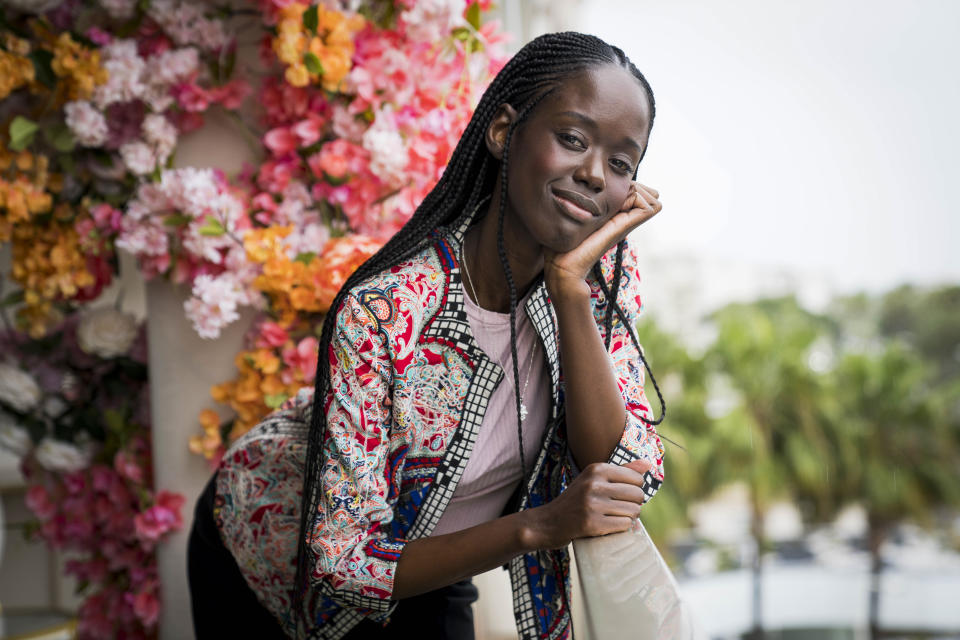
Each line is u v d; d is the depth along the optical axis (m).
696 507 11.45
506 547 1.11
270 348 1.98
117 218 2.12
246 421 2.03
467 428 1.23
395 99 1.98
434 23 1.97
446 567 1.13
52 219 2.24
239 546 1.47
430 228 1.24
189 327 2.07
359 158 1.96
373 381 1.16
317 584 1.18
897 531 12.70
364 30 1.99
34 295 2.28
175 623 2.12
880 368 12.95
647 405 1.34
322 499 1.17
